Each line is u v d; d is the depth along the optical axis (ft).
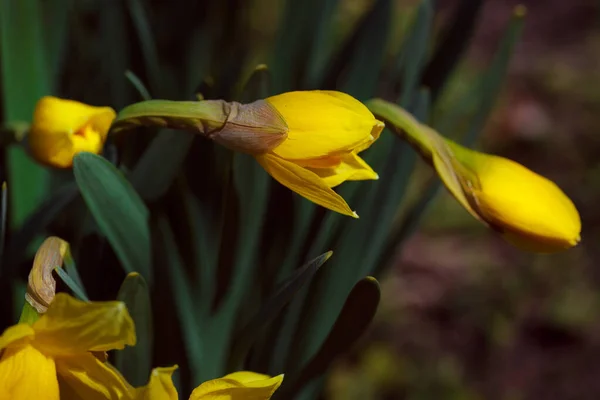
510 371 3.26
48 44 2.08
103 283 1.79
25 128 1.74
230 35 2.25
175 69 2.16
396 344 3.26
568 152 4.27
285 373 1.87
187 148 1.66
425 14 1.93
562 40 5.27
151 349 1.75
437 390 3.10
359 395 3.01
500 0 5.72
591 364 3.30
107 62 2.05
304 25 1.99
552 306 3.49
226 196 1.75
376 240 1.86
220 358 1.89
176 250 1.76
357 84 1.94
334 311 1.86
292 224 1.87
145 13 2.17
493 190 1.66
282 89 1.99
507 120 4.42
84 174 1.61
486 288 3.54
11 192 1.95
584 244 3.82
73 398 1.51
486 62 4.78
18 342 1.46
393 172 1.84
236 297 1.85
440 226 3.84
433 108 2.01
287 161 1.57
